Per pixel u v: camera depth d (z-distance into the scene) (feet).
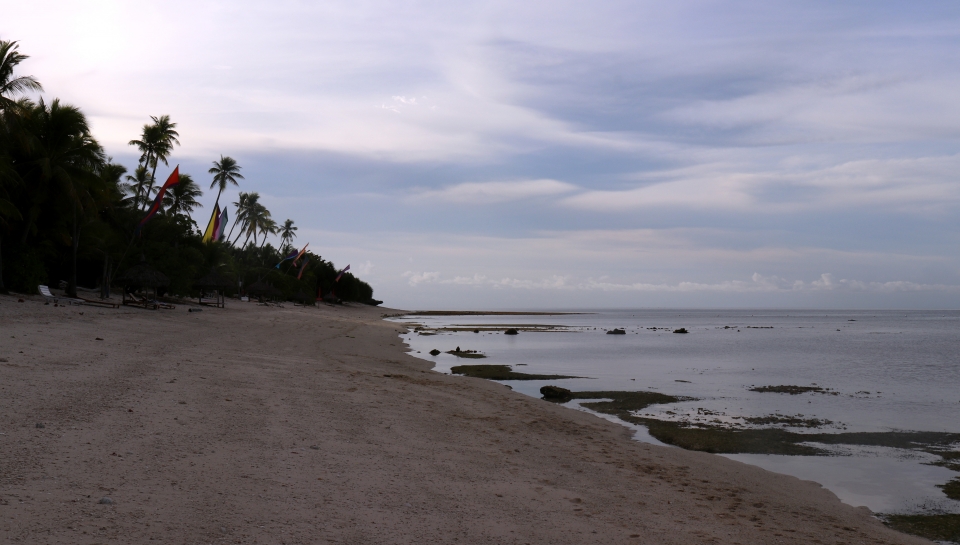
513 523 19.20
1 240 106.42
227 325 108.06
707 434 44.32
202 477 20.04
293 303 317.83
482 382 65.00
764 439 43.37
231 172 239.30
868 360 116.37
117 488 18.01
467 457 28.04
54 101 114.21
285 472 21.76
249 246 370.73
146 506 16.84
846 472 35.24
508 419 40.91
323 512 18.07
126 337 64.08
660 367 97.40
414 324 280.51
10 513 15.14
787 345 163.73
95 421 25.62
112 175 152.87
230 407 32.24
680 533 20.18
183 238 176.55
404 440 29.86
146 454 21.85
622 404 57.67
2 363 36.58
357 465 23.99
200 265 177.88
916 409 57.98
